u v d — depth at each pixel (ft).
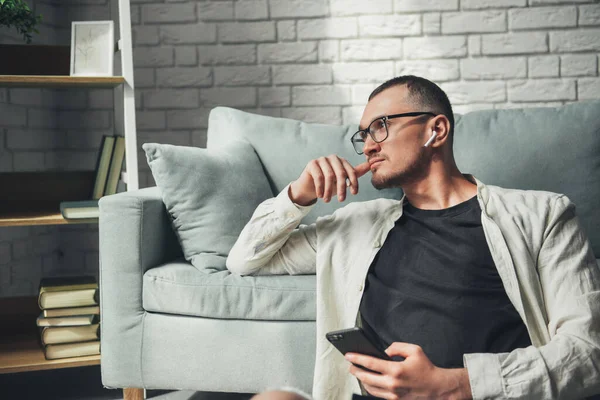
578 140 7.53
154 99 10.27
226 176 6.82
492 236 4.32
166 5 10.19
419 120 4.67
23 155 9.76
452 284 4.29
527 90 9.89
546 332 4.12
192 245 6.52
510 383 3.64
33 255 10.04
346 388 4.65
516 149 7.54
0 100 9.29
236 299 6.00
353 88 10.09
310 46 10.10
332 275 4.80
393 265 4.55
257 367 6.01
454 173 4.77
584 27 9.77
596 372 3.77
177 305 6.11
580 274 4.16
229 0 10.14
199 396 7.19
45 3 10.12
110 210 6.29
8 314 8.16
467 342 4.14
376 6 9.99
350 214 4.94
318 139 7.79
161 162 6.56
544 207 4.39
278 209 5.03
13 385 7.63
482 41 9.91
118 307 6.29
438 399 3.64
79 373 8.07
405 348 3.68
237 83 10.21
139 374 6.27
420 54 10.00
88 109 10.50
